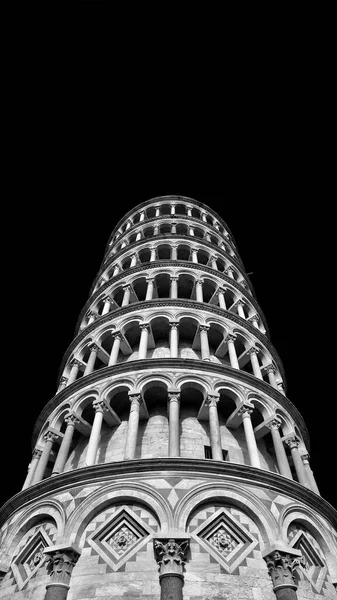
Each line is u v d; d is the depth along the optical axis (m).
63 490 16.64
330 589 15.32
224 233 42.59
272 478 16.88
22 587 14.60
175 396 19.84
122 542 14.64
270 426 20.92
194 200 44.38
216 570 13.69
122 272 31.44
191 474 16.12
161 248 34.38
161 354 25.05
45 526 16.06
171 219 38.94
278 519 15.62
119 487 15.85
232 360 23.81
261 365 26.67
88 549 14.53
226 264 34.91
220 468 16.39
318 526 16.88
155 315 25.66
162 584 12.88
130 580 13.41
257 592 13.43
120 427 21.11
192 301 26.47
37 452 21.78
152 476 16.03
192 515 15.20
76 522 15.11
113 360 23.31
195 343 25.81
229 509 15.67
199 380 21.02
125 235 39.09
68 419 20.67
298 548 15.74
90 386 21.88
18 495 17.67
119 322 26.08
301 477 19.97
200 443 20.00
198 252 34.19
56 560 13.89
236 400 21.19
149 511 15.29
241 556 14.37
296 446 21.31
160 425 20.78
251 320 30.25
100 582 13.47
